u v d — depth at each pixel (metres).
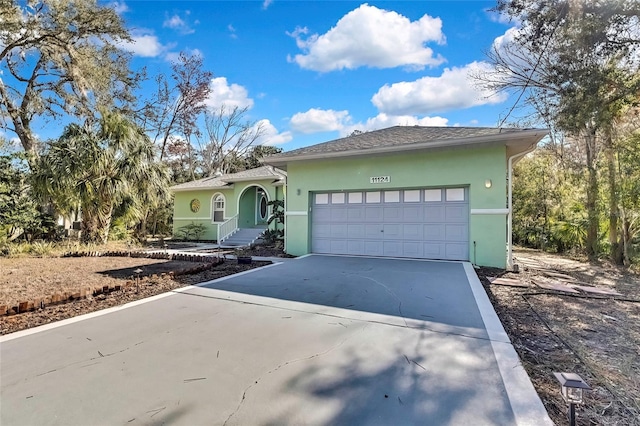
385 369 2.95
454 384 2.69
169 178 15.55
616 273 8.46
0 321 4.26
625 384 2.79
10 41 14.69
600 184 10.52
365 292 5.75
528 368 3.04
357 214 10.63
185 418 2.27
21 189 12.70
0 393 2.59
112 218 14.27
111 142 13.20
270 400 2.48
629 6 5.84
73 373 2.91
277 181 16.36
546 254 13.26
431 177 9.35
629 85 6.39
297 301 5.20
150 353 3.31
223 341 3.61
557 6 6.47
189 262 9.55
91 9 15.09
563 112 7.06
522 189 15.60
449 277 6.94
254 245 14.41
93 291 5.50
